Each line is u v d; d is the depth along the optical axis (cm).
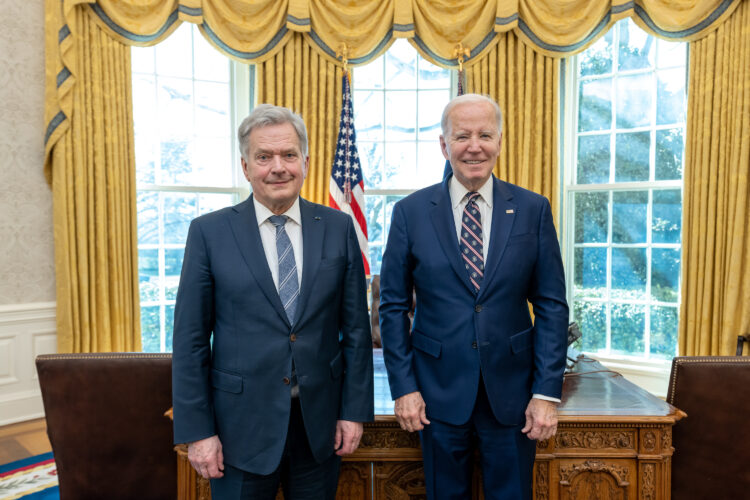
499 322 144
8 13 355
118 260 382
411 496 173
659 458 165
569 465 169
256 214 138
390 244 157
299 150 132
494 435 144
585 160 425
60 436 187
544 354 145
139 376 189
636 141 402
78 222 368
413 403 145
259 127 129
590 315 427
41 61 370
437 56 414
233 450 129
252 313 130
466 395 142
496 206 150
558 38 390
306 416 129
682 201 372
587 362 244
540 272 151
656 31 368
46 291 375
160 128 421
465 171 143
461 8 410
